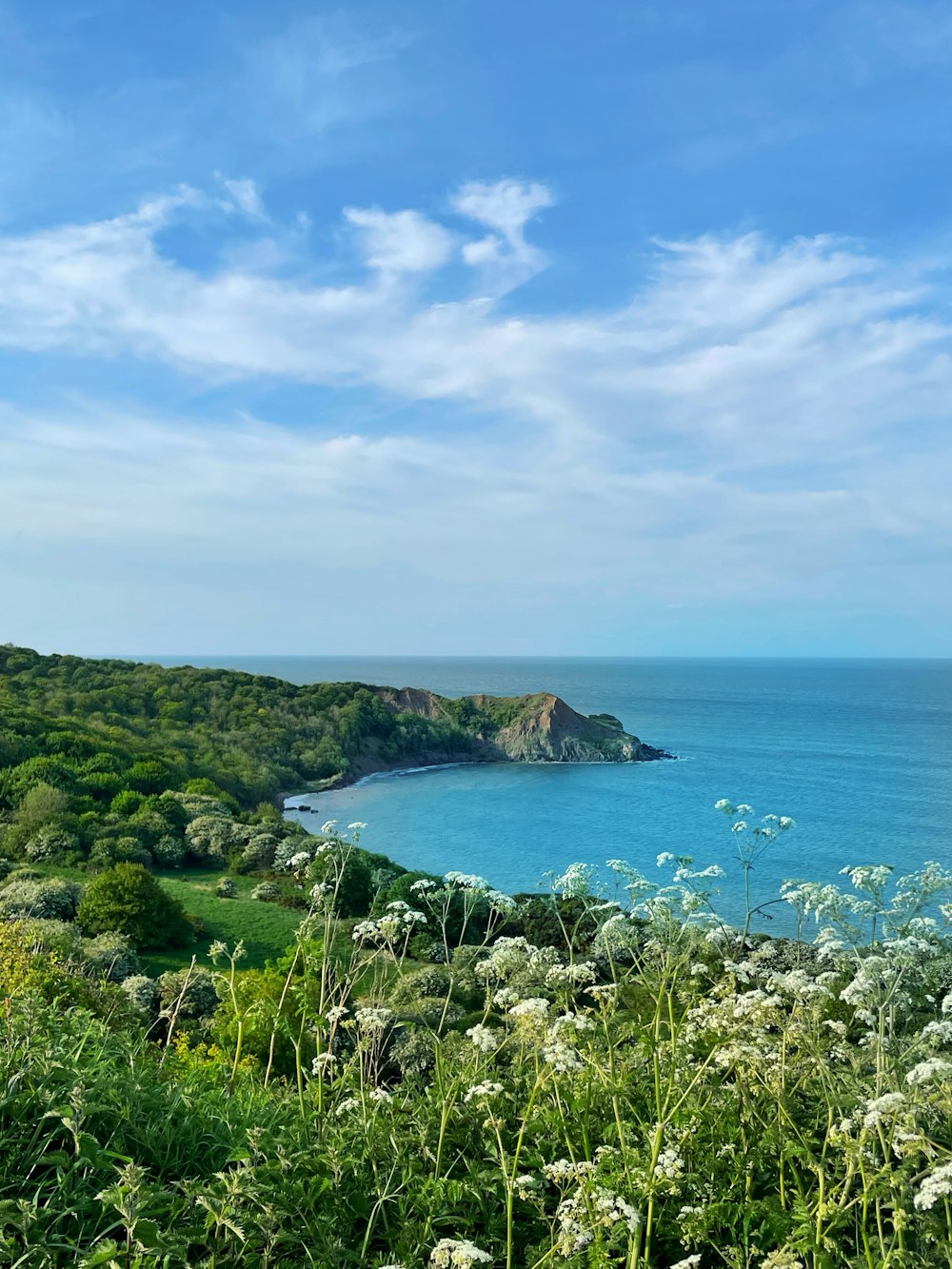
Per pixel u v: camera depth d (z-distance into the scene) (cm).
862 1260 456
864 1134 462
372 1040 753
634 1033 679
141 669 13338
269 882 5356
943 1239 447
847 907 768
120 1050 671
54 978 1438
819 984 675
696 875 834
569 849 7775
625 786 12006
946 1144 526
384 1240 508
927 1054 593
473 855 7644
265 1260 426
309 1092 716
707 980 826
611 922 805
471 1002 2167
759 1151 564
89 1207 448
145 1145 524
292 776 11344
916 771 13100
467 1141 599
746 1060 566
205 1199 426
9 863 5066
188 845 6069
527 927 2633
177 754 9188
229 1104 614
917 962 654
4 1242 397
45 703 10112
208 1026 2116
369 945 2670
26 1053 555
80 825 5766
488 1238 506
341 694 14612
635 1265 443
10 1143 490
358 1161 541
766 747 16675
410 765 14200
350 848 988
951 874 739
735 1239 498
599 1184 500
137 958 3525
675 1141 562
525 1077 682
